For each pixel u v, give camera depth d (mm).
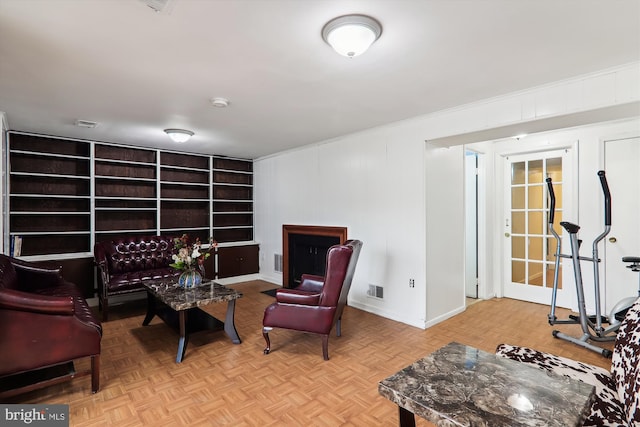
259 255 5902
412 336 3197
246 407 2039
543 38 1849
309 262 4801
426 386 1266
